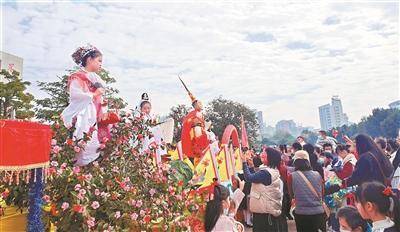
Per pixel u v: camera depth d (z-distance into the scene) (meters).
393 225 2.80
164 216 4.53
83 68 5.12
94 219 3.67
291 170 6.80
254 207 5.34
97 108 5.00
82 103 4.64
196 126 8.10
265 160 5.77
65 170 3.79
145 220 4.05
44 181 3.55
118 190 4.17
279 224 5.31
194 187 5.89
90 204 3.73
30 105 17.41
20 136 3.04
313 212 5.21
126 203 4.02
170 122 7.46
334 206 6.43
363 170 4.58
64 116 4.58
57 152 4.05
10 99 17.14
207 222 3.83
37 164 3.27
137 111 5.64
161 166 5.16
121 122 5.16
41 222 3.47
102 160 4.72
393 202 2.84
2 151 2.89
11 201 3.96
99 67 5.19
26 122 3.15
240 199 5.71
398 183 5.20
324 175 7.29
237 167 8.94
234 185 7.82
